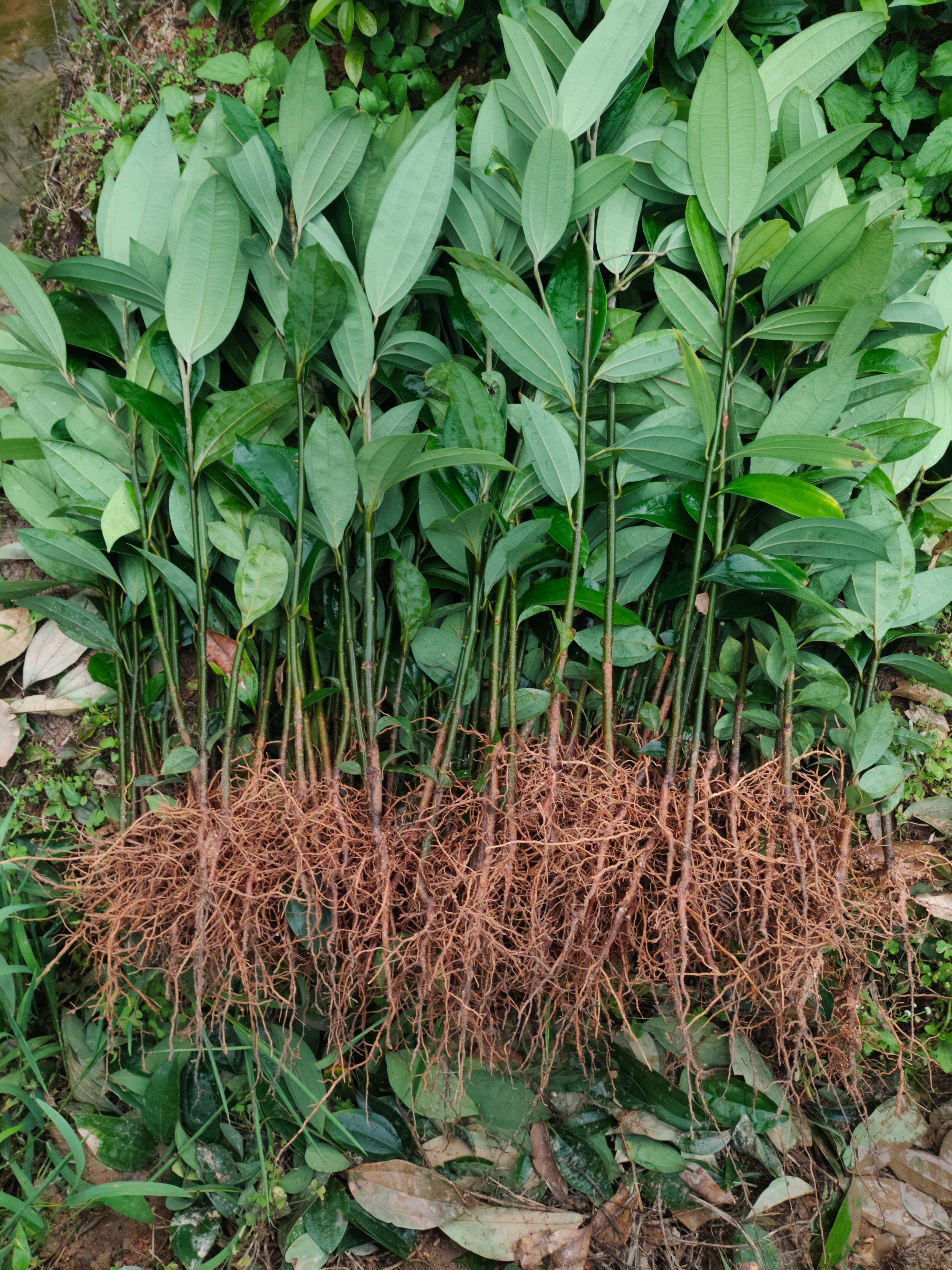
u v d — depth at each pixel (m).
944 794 1.26
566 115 1.09
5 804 1.23
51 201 1.31
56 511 1.11
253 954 1.07
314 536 1.12
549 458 1.04
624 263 1.17
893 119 1.28
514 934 1.00
